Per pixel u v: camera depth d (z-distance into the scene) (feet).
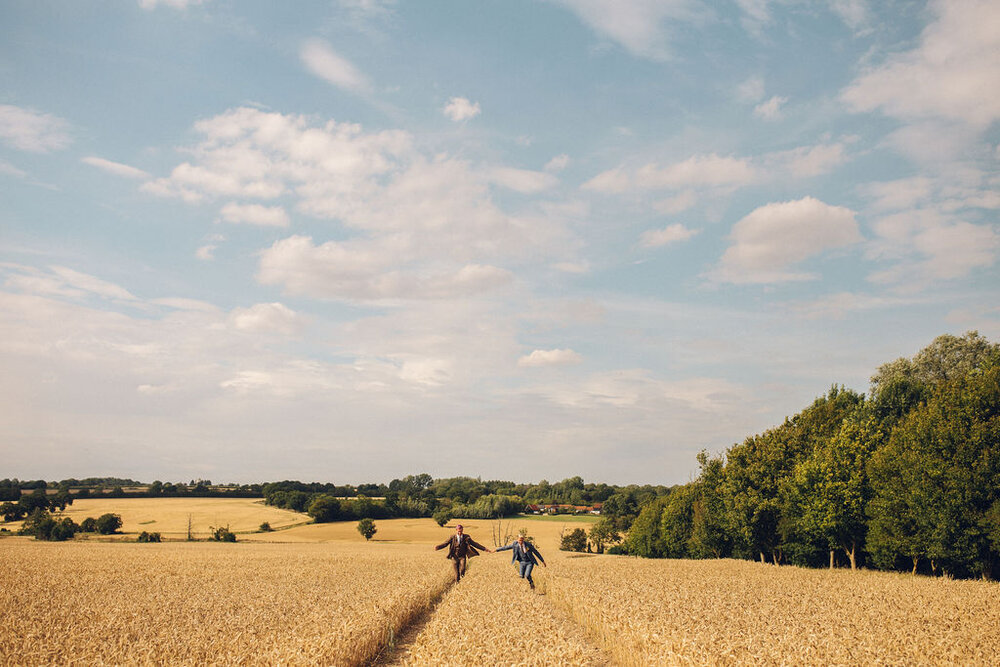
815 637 44.65
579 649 40.29
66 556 186.29
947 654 42.32
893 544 118.83
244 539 362.74
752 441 184.55
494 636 44.37
